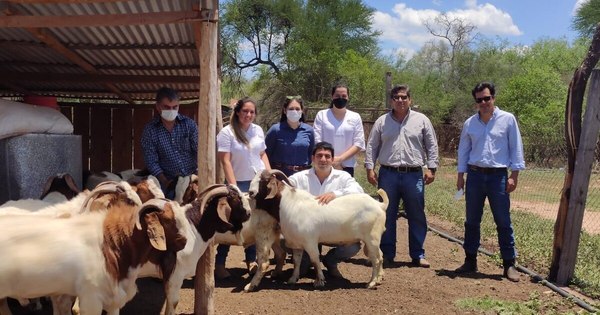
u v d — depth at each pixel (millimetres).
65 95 11945
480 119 7523
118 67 8930
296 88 34531
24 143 5773
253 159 7000
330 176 7184
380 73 34469
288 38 38344
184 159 6410
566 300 6457
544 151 23203
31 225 4223
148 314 5895
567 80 36719
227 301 6285
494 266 8078
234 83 39969
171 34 6773
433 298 6520
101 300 4383
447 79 40938
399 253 9000
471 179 7574
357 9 37469
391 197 8047
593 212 14438
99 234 4426
